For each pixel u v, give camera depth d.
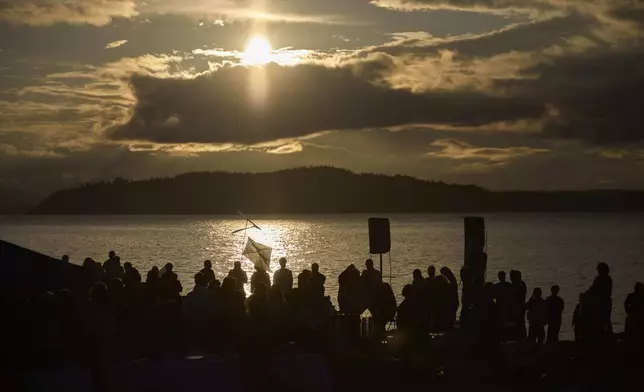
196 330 17.11
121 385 16.22
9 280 19.34
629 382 18.69
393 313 21.45
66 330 16.23
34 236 190.00
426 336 19.14
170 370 16.45
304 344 18.62
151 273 17.98
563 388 18.53
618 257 112.75
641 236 196.62
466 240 25.03
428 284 22.05
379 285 21.53
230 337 17.16
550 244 154.75
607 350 19.84
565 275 82.81
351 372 18.91
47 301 16.39
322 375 17.30
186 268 85.06
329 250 123.12
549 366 19.89
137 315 17.11
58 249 128.25
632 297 20.06
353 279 21.69
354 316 20.77
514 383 18.89
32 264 19.66
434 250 126.00
